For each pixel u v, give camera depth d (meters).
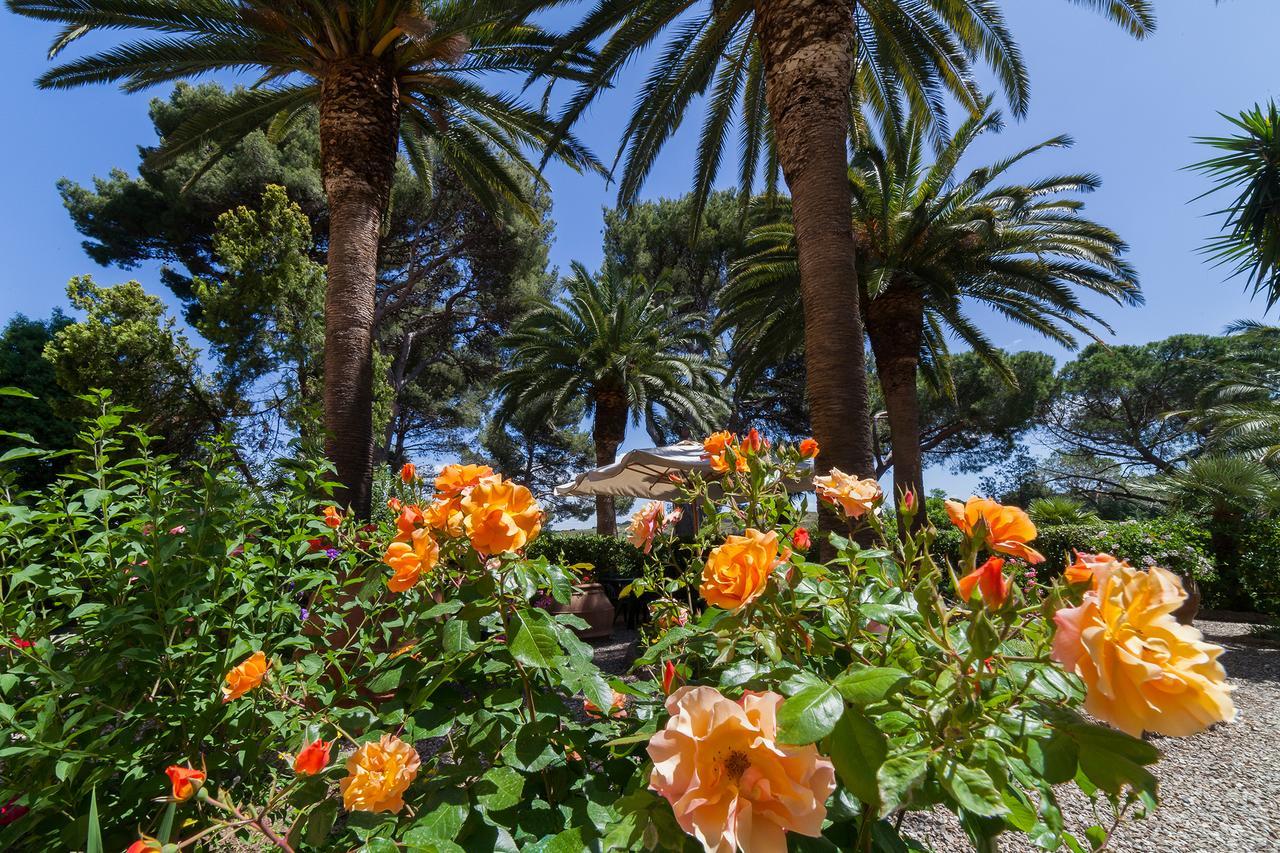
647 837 0.75
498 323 20.97
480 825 1.03
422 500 2.04
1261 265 6.78
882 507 1.30
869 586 1.12
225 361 10.59
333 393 5.72
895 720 0.77
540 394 15.43
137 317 10.56
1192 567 8.35
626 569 10.03
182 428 11.27
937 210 10.30
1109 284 10.45
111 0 6.35
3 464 1.96
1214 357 24.50
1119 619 0.62
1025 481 27.34
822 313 4.66
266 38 6.67
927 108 8.77
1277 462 11.85
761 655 1.12
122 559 1.94
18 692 1.66
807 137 4.90
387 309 18.03
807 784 0.68
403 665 1.44
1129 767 0.67
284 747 1.55
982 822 0.76
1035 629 0.83
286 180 14.65
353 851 1.17
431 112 8.12
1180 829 2.73
